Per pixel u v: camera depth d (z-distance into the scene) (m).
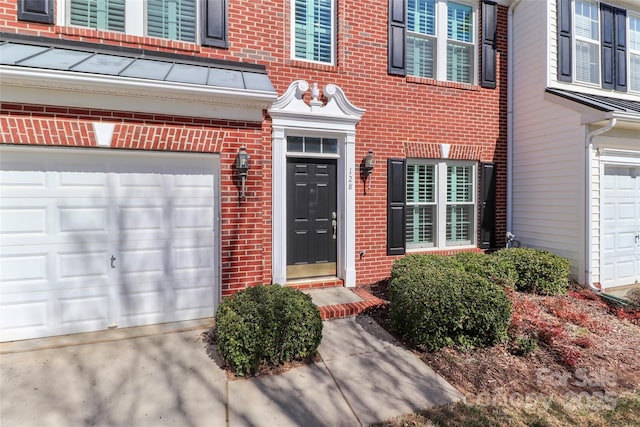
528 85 7.30
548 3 6.93
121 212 4.41
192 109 4.47
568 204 6.62
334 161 6.05
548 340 4.24
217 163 4.80
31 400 3.03
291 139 5.74
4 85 3.70
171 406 3.00
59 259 4.19
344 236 5.98
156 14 5.12
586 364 3.87
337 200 6.07
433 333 4.03
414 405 3.10
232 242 4.78
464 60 7.32
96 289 4.33
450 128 6.95
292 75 5.68
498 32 7.49
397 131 6.45
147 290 4.54
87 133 4.05
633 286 7.01
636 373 3.78
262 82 4.77
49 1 4.46
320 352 3.95
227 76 4.71
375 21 6.27
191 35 5.28
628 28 7.89
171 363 3.64
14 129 3.79
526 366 3.79
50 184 4.13
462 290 4.19
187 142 4.48
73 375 3.39
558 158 6.77
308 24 6.01
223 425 2.79
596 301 5.94
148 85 3.94
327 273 6.05
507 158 7.63
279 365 3.65
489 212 7.32
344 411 2.99
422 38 6.91
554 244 6.90
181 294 4.69
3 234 3.99
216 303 4.83
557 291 6.15
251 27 5.43
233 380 3.39
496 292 4.25
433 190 6.99
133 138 4.24
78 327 4.27
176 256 4.66
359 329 4.53
